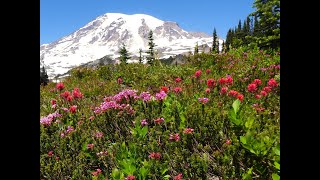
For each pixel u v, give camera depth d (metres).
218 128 4.48
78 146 5.12
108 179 4.32
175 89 6.51
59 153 5.06
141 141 4.77
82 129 5.76
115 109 5.70
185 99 6.04
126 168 4.03
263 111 5.02
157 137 4.93
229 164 3.79
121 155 4.50
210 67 11.12
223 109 5.26
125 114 5.65
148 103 5.81
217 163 3.91
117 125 5.58
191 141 4.48
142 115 5.58
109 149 4.88
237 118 4.35
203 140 4.46
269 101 5.99
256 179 3.69
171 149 4.48
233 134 4.08
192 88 7.52
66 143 5.23
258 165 3.65
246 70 9.14
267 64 10.23
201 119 4.76
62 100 7.84
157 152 4.51
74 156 4.94
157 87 8.98
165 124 5.16
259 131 4.33
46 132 5.57
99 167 4.81
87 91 9.33
